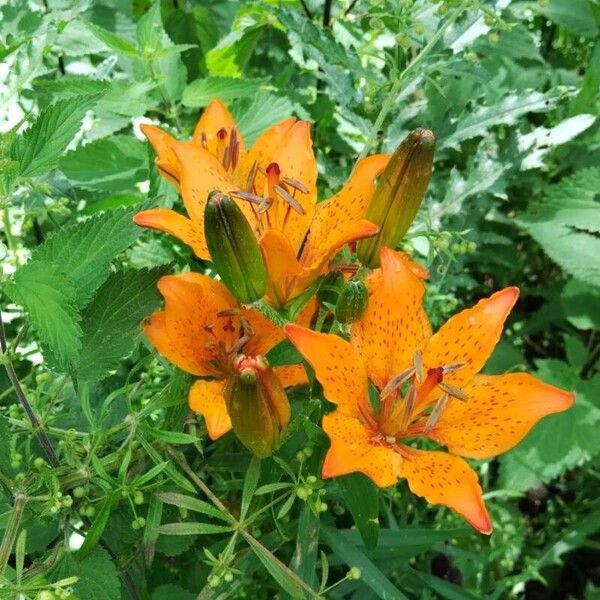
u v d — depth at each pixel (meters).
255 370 0.25
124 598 0.34
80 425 0.35
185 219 0.28
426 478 0.26
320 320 0.29
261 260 0.26
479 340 0.27
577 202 0.52
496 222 0.57
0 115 0.36
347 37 0.49
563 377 0.51
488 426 0.27
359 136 0.52
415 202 0.28
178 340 0.28
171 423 0.30
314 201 0.30
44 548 0.31
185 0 0.59
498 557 0.47
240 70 0.52
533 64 0.60
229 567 0.29
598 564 0.52
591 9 0.59
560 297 0.56
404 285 0.27
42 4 0.48
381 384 0.28
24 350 0.41
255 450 0.27
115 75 0.52
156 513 0.28
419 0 0.41
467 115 0.44
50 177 0.42
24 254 0.36
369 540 0.29
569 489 0.53
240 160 0.31
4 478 0.27
